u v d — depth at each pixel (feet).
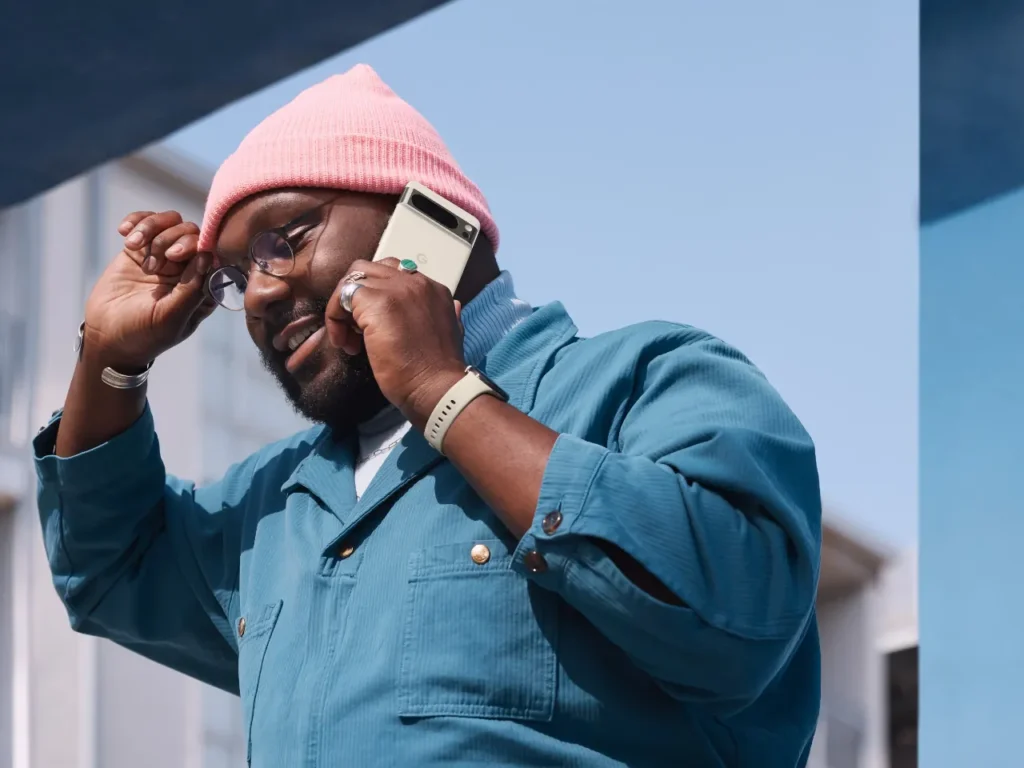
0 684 39.04
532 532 8.95
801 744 10.35
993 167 11.86
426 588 9.59
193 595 12.75
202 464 44.45
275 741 9.93
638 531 8.86
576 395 10.25
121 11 15.42
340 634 9.94
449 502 9.91
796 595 9.30
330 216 10.86
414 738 9.27
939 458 11.59
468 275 11.28
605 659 9.45
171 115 17.12
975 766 11.07
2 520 39.17
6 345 39.47
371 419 11.10
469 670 9.31
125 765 40.04
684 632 8.86
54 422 12.74
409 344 9.39
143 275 12.38
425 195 10.57
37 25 15.58
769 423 9.70
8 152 17.65
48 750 38.81
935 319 11.82
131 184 42.16
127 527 12.53
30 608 38.91
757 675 9.14
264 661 10.43
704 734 9.67
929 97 12.23
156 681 41.45
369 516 10.29
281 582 10.77
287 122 11.25
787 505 9.31
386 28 15.76
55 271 40.93
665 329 10.46
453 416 9.24
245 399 45.93
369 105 11.38
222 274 11.30
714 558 8.97
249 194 11.06
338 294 9.74
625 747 9.39
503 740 9.16
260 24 15.61
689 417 9.59
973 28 12.19
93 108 16.94
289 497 11.21
